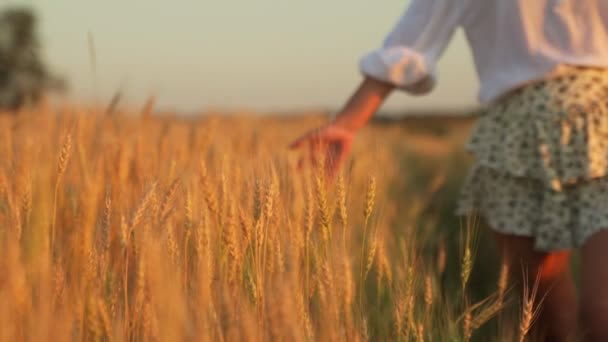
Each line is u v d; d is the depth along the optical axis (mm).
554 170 2070
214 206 1627
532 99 2139
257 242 1606
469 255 1989
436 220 4363
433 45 2455
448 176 7344
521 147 2152
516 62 2182
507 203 2205
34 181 1948
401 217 3912
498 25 2223
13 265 1280
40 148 2346
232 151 2717
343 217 1679
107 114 2691
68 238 1761
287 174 1925
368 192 1725
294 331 1245
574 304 2275
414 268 1961
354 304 1771
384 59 2414
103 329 1334
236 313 1384
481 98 2287
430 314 2088
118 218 1801
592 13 2092
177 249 1615
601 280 1877
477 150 2299
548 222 2084
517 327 2246
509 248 2289
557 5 2107
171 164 2012
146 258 1453
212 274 1585
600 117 2047
